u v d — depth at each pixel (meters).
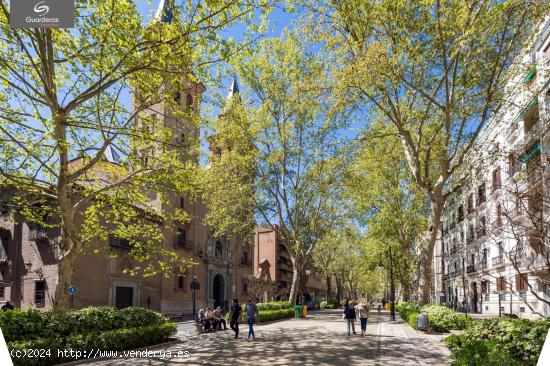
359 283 86.75
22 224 29.52
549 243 9.69
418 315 17.97
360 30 16.03
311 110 25.83
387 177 28.66
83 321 12.27
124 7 11.06
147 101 14.59
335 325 23.86
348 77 15.12
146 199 15.91
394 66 15.32
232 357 12.21
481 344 8.02
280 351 13.36
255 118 27.17
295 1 16.14
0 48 12.45
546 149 11.77
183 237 41.06
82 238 15.50
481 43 14.54
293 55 24.86
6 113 12.34
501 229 10.88
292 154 29.00
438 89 16.44
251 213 30.25
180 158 16.41
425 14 14.71
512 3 13.27
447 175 17.67
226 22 10.92
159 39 11.23
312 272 62.78
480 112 16.31
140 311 15.27
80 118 13.74
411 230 31.72
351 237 39.59
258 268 68.31
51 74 12.20
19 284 28.81
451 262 51.25
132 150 14.92
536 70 15.05
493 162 14.98
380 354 12.43
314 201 32.25
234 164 27.86
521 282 27.92
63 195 12.77
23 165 12.66
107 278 30.52
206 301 44.31
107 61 12.38
